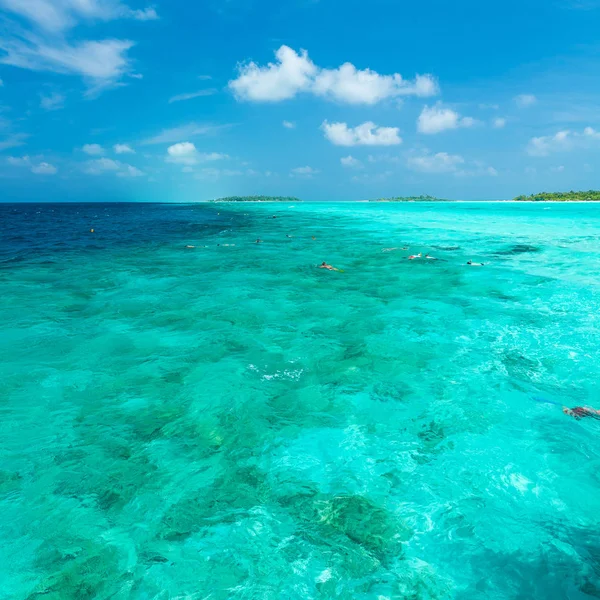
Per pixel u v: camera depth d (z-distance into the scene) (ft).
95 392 20.59
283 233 97.50
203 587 10.71
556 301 34.53
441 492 13.97
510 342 26.11
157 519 12.87
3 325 30.01
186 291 40.11
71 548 11.82
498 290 38.52
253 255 63.31
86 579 10.89
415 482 14.44
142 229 112.57
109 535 12.27
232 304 35.42
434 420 18.13
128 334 28.37
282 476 14.80
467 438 16.85
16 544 11.91
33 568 11.19
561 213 146.10
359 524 12.65
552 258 54.65
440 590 10.61
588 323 29.09
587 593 10.55
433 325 29.45
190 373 22.59
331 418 18.40
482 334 27.53
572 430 17.25
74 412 18.85
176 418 18.42
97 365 23.58
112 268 52.65
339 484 14.39
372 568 11.23
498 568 11.22
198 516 12.98
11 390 20.72
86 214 219.82
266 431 17.47
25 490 14.01
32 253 66.33
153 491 14.05
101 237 92.12
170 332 28.76
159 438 16.99
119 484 14.35
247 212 213.25
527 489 14.07
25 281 44.73
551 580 10.87
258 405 19.39
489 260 54.24
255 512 13.15
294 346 26.17
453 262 53.42
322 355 24.82
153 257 62.03
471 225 106.01
